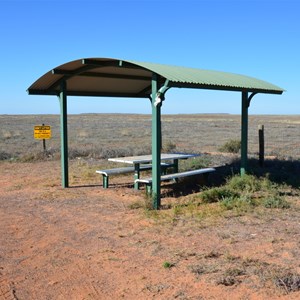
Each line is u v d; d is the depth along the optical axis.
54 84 11.68
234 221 7.89
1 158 18.72
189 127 56.34
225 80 10.56
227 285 4.97
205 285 5.00
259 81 12.79
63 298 4.82
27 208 9.40
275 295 4.68
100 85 12.30
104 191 11.30
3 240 7.04
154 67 9.05
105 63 9.48
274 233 7.10
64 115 11.70
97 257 6.13
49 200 10.22
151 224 7.79
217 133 42.66
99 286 5.13
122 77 11.19
